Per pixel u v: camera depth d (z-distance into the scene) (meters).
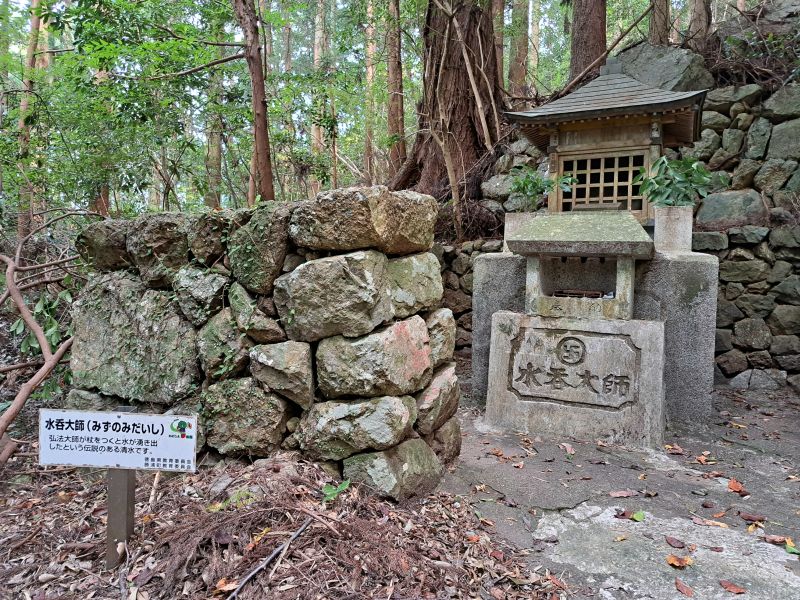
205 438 2.59
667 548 2.29
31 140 6.33
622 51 7.16
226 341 2.54
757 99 6.10
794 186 5.61
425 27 7.72
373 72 11.09
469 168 7.64
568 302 3.86
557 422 3.82
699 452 3.55
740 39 6.70
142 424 1.88
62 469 2.72
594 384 3.74
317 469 2.41
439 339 2.98
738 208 5.60
